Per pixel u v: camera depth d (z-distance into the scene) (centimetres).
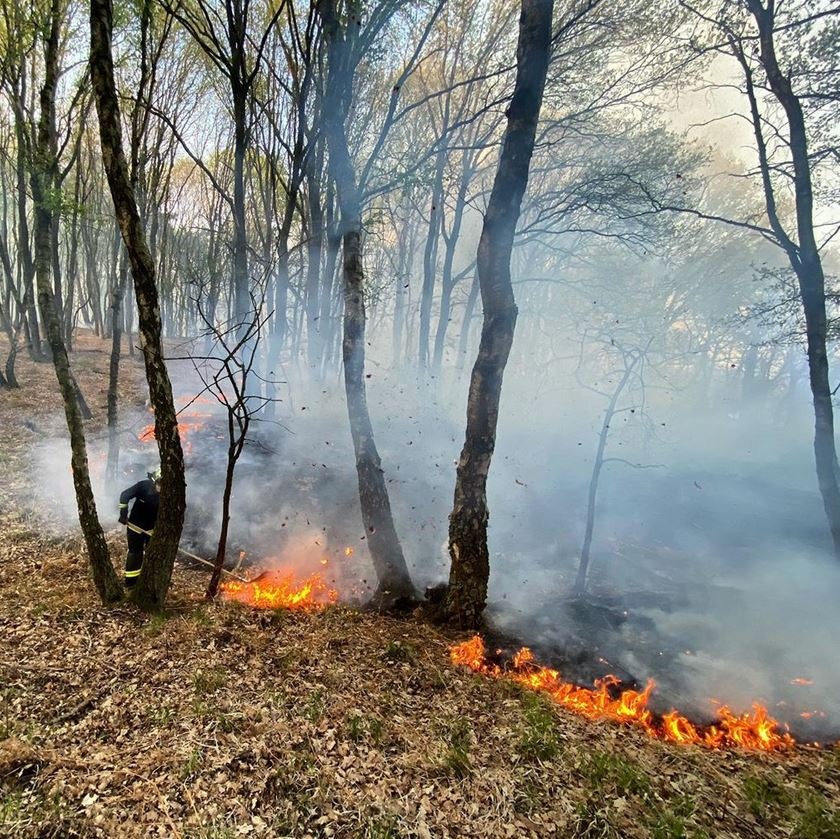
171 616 524
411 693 449
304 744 359
